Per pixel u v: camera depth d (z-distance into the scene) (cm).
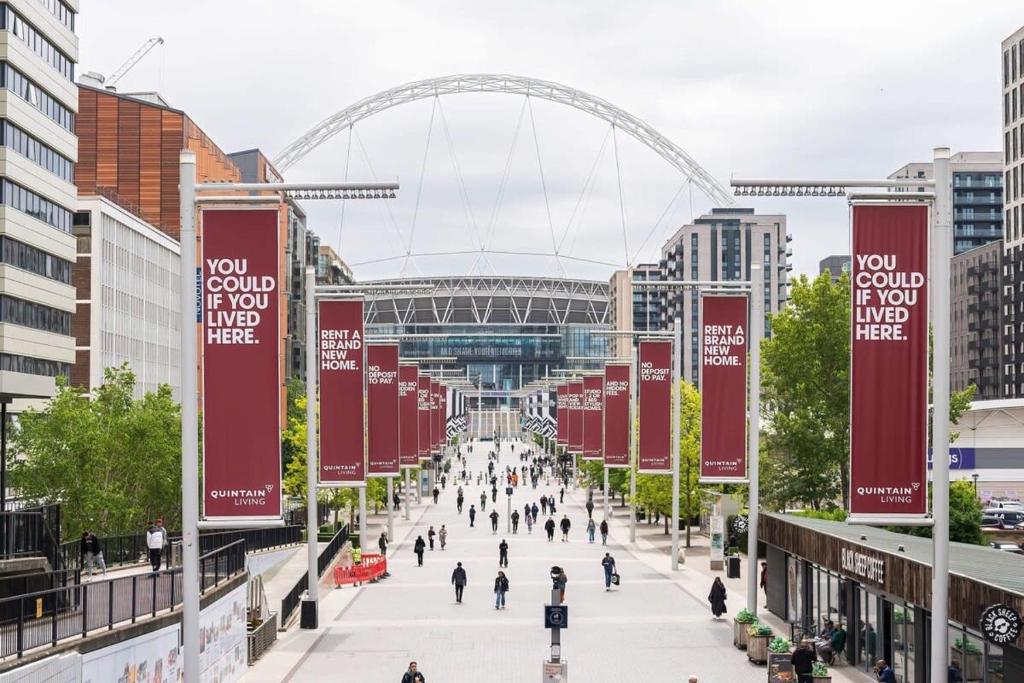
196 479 2883
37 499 6456
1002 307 18050
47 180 7781
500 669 4425
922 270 2870
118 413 7081
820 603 4978
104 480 6762
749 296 5047
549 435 18800
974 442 11494
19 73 7275
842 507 8769
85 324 11056
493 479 12800
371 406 6788
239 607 4300
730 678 4234
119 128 14325
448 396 18300
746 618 4844
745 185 2903
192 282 2883
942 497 2861
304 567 7619
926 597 3441
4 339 7062
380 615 5825
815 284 8738
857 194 2878
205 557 3775
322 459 5481
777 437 8706
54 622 2752
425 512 12531
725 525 8112
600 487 14800
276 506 2941
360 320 5453
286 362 17175
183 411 2880
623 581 7069
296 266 18400
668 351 7112
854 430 2872
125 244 12056
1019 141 15875
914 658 3878
